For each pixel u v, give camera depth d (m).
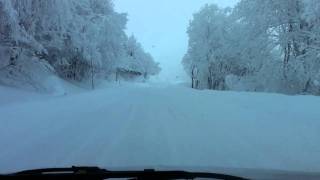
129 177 3.73
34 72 33.28
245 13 37.94
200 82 62.03
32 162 7.43
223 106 18.39
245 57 38.88
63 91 34.84
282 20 35.41
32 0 28.97
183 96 26.80
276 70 35.09
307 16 30.47
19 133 10.84
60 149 8.66
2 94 23.95
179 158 7.77
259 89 38.12
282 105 18.38
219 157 7.92
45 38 37.97
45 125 12.34
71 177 3.67
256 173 4.47
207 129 11.38
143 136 10.20
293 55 35.12
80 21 45.69
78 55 47.94
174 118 13.93
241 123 12.59
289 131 11.07
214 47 59.66
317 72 32.81
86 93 31.23
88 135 10.43
